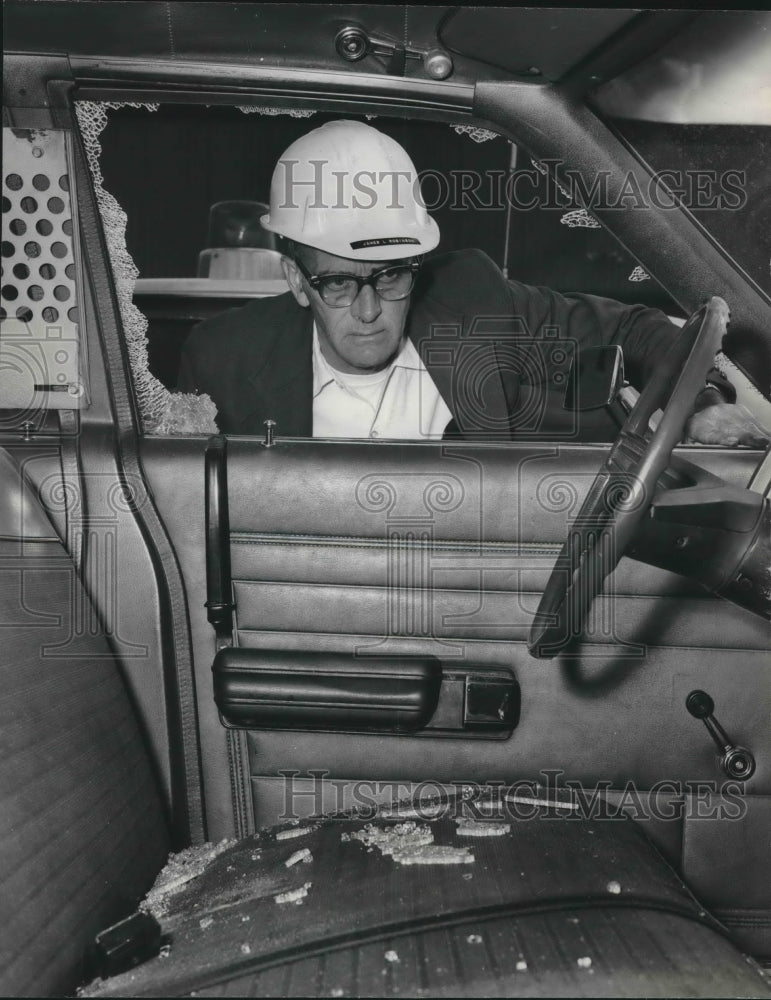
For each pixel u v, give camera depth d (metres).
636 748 1.12
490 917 0.82
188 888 1.00
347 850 0.99
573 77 1.17
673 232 1.22
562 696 1.12
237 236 2.45
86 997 0.77
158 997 0.74
